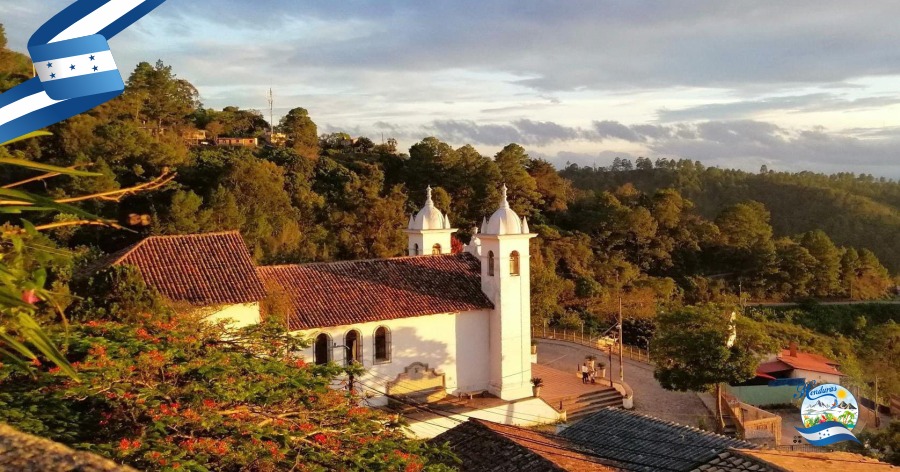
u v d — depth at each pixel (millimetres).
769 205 135125
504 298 28797
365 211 56312
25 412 9375
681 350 29219
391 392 27016
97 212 38750
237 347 14492
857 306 76188
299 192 57938
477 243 33594
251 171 52344
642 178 156500
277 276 27141
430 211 35125
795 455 17688
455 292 29219
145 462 9086
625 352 43344
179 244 24562
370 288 27906
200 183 54938
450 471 12805
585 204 85438
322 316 25500
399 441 12906
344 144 95312
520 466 17094
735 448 18094
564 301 57031
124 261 22859
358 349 26375
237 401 11883
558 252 65688
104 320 16000
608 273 67188
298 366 14047
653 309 55812
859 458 17906
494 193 72062
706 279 76500
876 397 38438
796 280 77500
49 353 4574
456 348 28672
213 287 22641
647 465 17984
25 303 4500
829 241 81625
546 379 34750
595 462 18047
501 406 27641
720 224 84812
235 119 93312
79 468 4312
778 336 55312
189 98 87875
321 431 11891
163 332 13461
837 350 54469
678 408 32719
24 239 5812
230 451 10242
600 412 22812
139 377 11266
